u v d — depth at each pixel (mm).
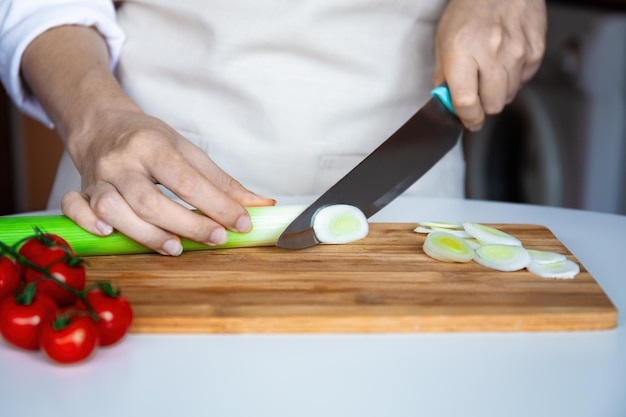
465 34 1230
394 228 1180
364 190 1169
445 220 1277
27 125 2576
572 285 974
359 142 1410
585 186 2330
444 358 837
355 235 1109
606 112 2252
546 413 741
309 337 880
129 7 1419
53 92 1231
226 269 1018
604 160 2285
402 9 1375
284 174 1416
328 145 1400
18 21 1293
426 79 1434
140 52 1406
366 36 1366
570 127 2330
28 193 2648
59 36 1290
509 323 893
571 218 1314
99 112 1151
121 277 989
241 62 1357
